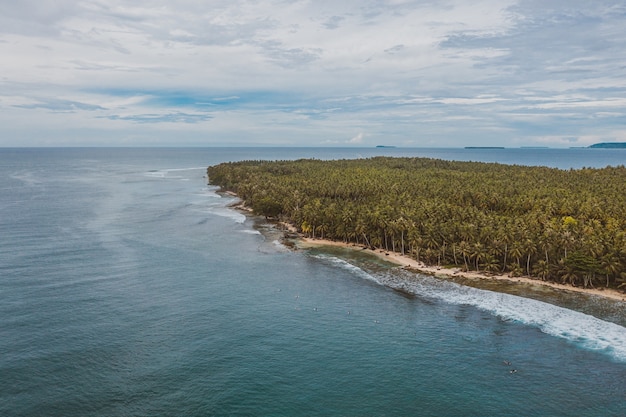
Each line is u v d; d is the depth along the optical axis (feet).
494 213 524.52
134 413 219.00
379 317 329.31
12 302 339.36
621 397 234.79
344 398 235.40
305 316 330.75
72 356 266.36
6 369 249.96
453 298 363.35
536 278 404.16
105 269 422.41
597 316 326.03
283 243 542.98
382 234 511.40
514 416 222.28
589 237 402.31
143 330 302.25
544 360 269.44
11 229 574.56
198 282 398.01
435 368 263.08
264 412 222.89
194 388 240.12
